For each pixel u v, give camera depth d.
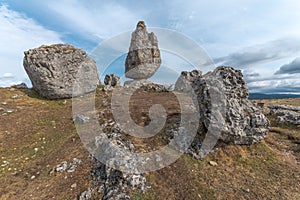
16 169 12.36
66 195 9.66
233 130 12.30
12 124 18.16
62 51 28.64
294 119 17.30
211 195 9.14
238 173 10.77
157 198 8.80
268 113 20.20
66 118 20.06
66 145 14.46
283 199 8.93
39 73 26.08
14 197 9.96
